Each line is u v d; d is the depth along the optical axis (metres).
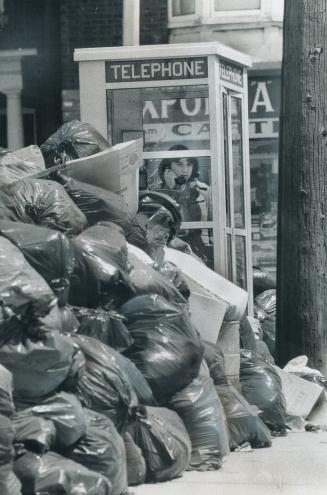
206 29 23.20
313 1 14.32
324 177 14.40
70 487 7.39
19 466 7.38
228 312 11.59
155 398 9.54
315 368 14.51
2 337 7.76
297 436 11.98
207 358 10.85
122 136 15.58
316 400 12.49
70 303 9.62
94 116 15.54
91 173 11.61
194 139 15.58
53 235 8.77
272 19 23.14
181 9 23.28
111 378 8.55
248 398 11.82
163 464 8.87
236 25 23.20
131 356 9.59
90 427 8.07
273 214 23.42
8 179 10.98
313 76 14.34
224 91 15.94
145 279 10.12
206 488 8.80
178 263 12.23
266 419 11.84
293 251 14.54
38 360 7.77
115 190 11.82
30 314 7.83
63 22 23.00
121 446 8.21
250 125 23.44
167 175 15.62
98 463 7.93
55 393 7.98
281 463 10.09
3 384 7.23
